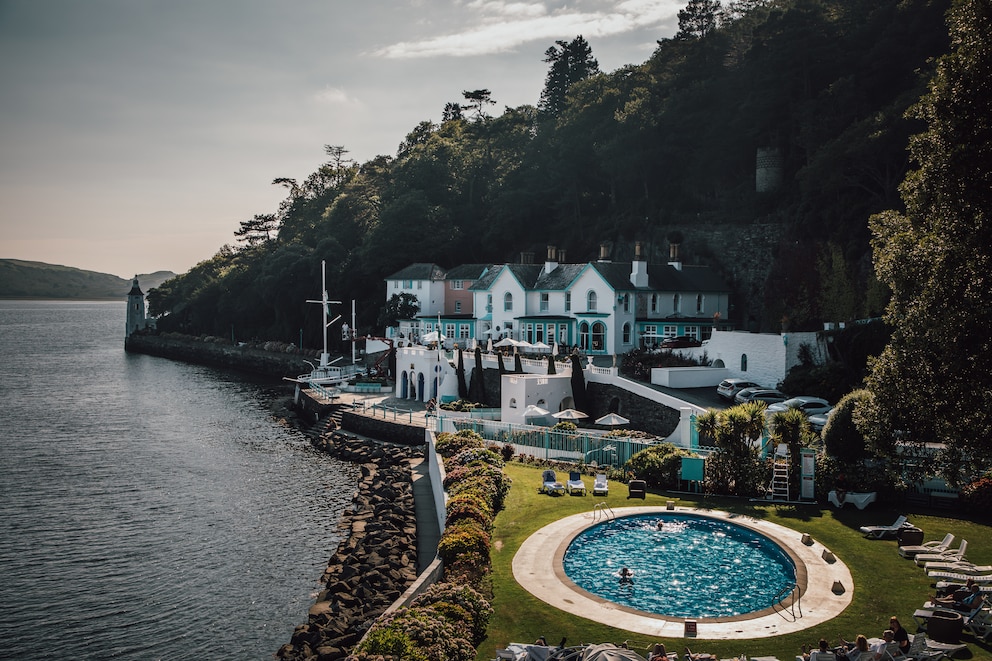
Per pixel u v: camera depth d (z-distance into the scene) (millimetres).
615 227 119250
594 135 125938
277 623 34781
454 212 148875
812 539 33125
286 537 46156
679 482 42531
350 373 105938
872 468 38750
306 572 40594
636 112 120250
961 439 29453
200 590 38562
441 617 23969
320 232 167875
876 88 97875
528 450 53000
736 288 99938
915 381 30047
